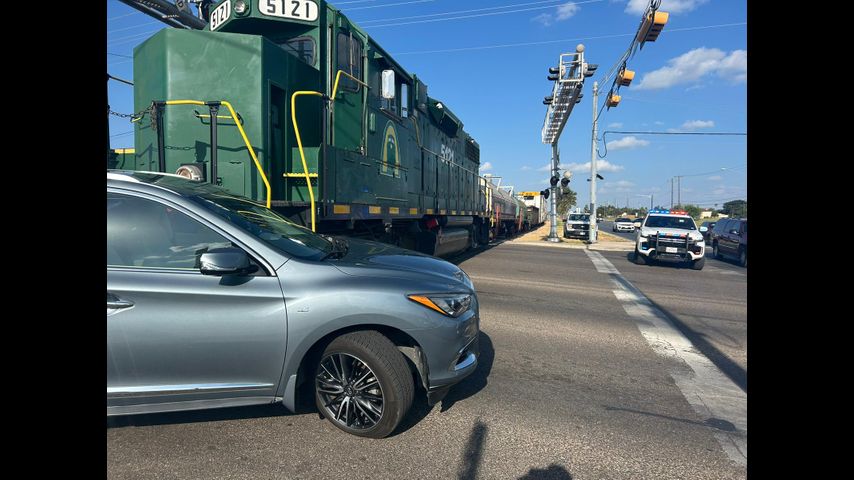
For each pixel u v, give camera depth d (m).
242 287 3.14
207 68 5.92
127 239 3.17
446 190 13.51
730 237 17.86
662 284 11.20
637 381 4.62
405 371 3.29
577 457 3.19
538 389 4.35
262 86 5.88
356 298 3.20
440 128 12.95
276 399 3.23
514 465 3.08
